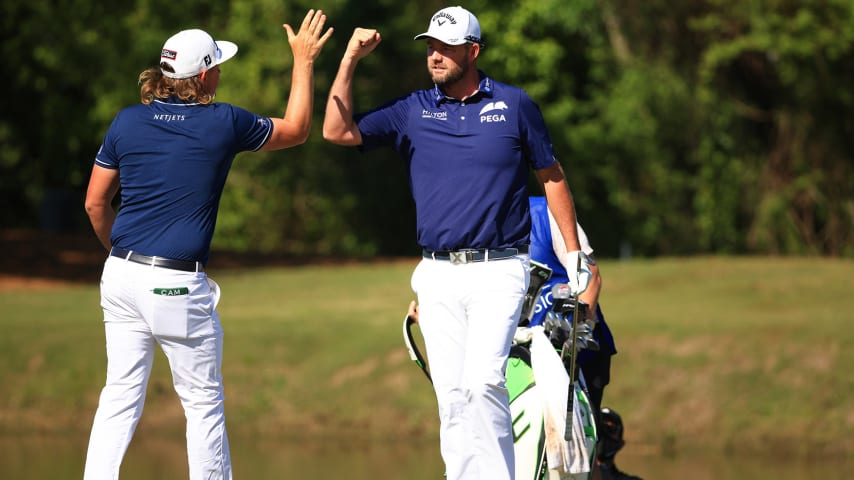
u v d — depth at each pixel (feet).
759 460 121.90
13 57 366.84
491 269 58.44
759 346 143.84
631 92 354.95
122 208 59.21
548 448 60.75
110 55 367.04
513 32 367.66
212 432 59.31
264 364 150.82
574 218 61.31
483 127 58.39
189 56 59.21
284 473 112.16
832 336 144.77
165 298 57.67
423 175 59.47
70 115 383.65
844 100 338.95
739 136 364.38
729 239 372.38
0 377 146.51
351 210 402.72
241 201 405.39
